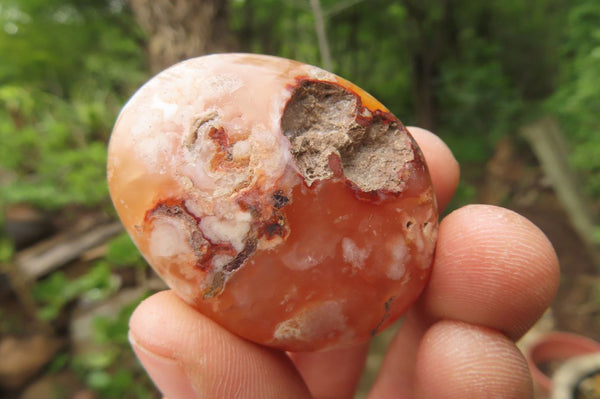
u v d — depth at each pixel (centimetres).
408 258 7
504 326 8
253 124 7
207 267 7
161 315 7
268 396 7
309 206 6
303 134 7
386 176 7
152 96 7
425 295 8
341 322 7
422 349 8
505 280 8
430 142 9
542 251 8
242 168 7
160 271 7
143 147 7
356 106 7
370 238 7
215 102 7
